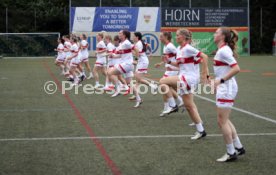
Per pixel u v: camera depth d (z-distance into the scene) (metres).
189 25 35.62
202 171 5.96
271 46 41.31
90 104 12.14
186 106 7.89
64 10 42.31
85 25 34.69
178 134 8.27
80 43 19.75
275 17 42.47
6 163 6.35
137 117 10.10
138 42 12.38
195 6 35.56
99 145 7.41
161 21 35.28
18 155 6.79
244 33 36.28
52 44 36.12
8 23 41.31
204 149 7.14
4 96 13.75
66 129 8.73
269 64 27.72
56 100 12.92
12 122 9.48
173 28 35.44
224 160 6.42
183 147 7.28
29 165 6.25
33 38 35.97
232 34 6.41
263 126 8.98
